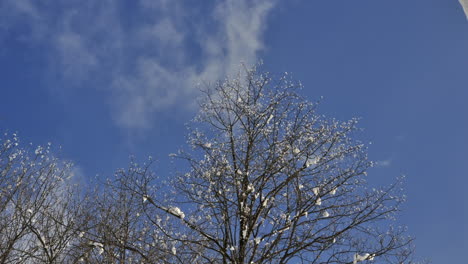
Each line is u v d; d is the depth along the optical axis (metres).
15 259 9.73
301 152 10.01
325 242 9.04
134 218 9.68
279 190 9.70
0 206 9.86
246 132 10.57
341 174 9.91
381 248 9.30
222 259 9.18
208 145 10.30
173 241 9.20
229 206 9.48
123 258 8.93
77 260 9.27
